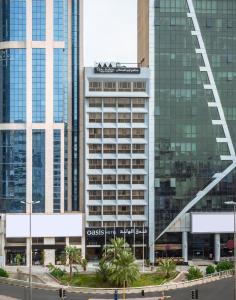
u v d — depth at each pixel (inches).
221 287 6963.6
